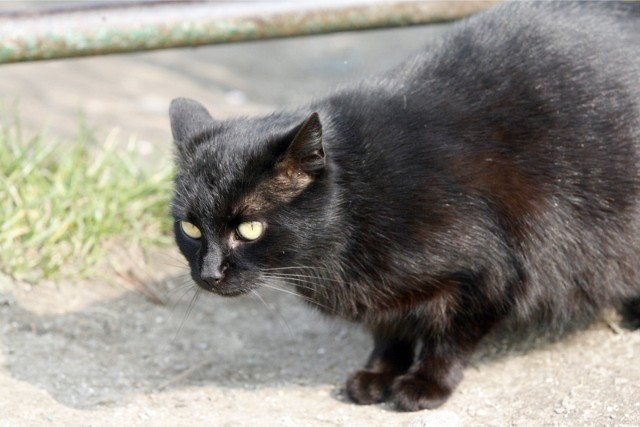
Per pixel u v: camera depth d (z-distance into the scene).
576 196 4.51
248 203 4.25
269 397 4.80
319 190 4.30
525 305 4.63
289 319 5.85
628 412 4.07
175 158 4.67
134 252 6.05
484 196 4.41
